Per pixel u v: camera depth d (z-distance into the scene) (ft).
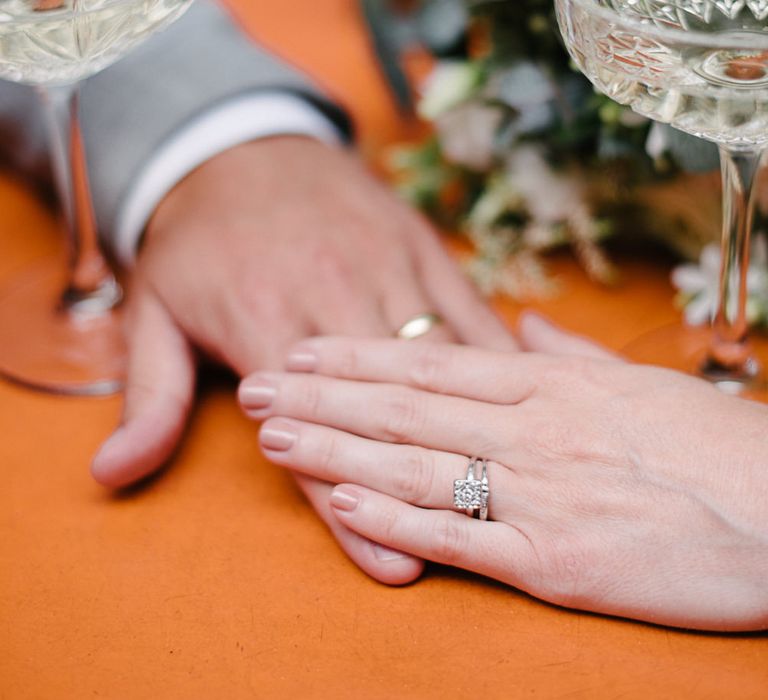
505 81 2.77
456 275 2.68
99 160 2.94
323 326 2.48
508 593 2.05
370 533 2.05
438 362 2.23
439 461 2.09
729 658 1.90
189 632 1.98
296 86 3.06
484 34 2.98
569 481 2.01
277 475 2.36
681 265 3.00
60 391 2.61
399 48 3.33
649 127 2.59
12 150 3.28
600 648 1.93
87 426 2.51
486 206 2.99
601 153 2.65
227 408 2.56
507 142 2.84
